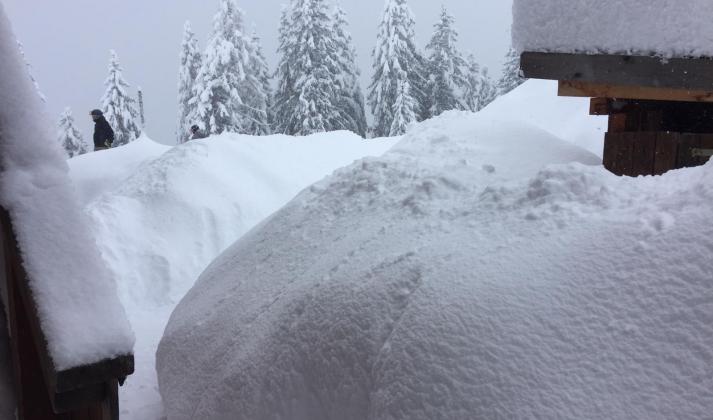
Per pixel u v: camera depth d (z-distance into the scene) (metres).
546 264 2.23
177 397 3.44
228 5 32.94
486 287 2.24
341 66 33.62
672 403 1.67
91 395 1.63
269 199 9.40
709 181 2.28
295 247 3.79
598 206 2.48
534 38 4.11
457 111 5.31
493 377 1.95
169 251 8.27
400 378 2.14
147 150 14.71
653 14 3.63
